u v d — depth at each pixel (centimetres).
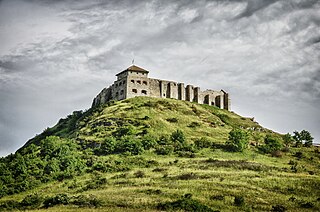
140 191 7494
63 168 10738
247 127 17700
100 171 10312
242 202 6644
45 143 12381
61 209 6375
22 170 10500
